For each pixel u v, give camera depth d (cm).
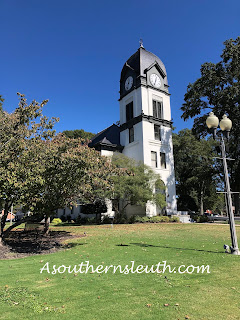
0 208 1154
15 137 1154
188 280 588
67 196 1306
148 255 891
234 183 3366
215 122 977
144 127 3189
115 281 598
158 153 3259
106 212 3050
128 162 2811
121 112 3678
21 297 499
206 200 5644
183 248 1029
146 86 3347
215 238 1372
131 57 3706
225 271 650
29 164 998
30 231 2011
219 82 2820
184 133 4472
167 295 496
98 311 427
